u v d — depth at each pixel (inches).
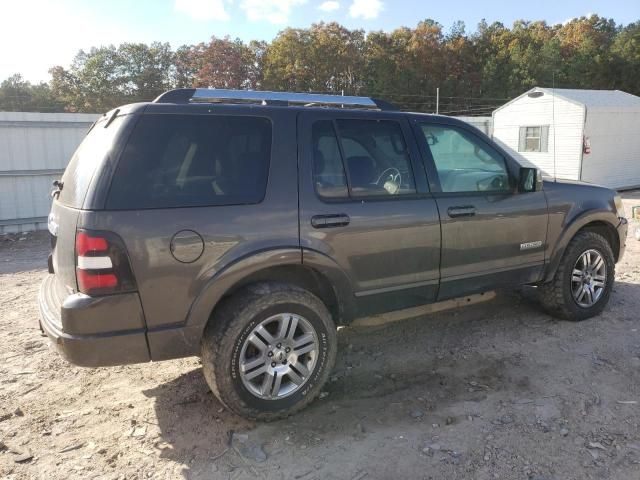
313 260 125.0
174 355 113.7
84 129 471.5
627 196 665.6
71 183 119.8
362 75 2854.3
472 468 105.3
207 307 114.3
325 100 141.7
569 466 105.0
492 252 158.1
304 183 126.0
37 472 106.2
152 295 108.7
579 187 180.1
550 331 175.0
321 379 128.0
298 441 116.0
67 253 108.7
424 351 162.7
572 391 134.7
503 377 143.8
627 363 150.1
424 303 149.5
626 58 2245.3
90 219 103.8
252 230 117.6
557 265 175.3
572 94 713.0
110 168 107.3
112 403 133.9
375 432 119.0
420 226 141.6
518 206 161.6
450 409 128.2
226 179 117.8
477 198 154.1
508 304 202.7
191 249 111.0
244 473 105.7
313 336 125.5
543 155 716.7
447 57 2824.8
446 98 2503.7
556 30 3065.9
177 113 116.0
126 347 108.3
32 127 450.0
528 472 103.6
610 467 104.5
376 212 134.3
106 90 2910.9
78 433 120.4
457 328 180.4
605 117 682.2
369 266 135.2
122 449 114.0
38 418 127.0
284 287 121.3
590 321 183.5
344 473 105.0
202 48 3036.4
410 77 2711.6
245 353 118.0
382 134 141.9
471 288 156.6
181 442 116.2
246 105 125.2
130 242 105.4
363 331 180.2
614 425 119.0
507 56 2603.3
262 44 3048.7
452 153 154.5
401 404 131.1
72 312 103.6
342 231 129.1
